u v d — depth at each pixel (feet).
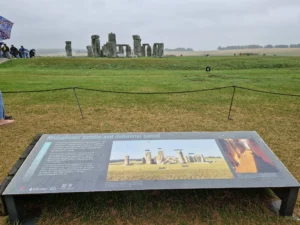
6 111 23.76
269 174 9.81
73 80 40.60
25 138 17.76
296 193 9.59
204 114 23.06
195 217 9.90
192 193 11.09
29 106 25.39
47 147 11.21
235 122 21.01
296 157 14.99
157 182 9.31
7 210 9.41
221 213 10.05
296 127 19.95
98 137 11.97
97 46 97.40
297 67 66.28
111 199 10.69
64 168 9.97
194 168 9.98
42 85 35.55
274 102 27.22
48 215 9.95
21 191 8.93
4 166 13.99
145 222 9.70
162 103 26.66
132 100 27.81
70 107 25.13
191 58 84.53
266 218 9.86
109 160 10.38
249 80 42.22
